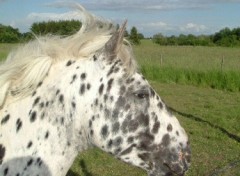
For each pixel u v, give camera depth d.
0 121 2.39
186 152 2.45
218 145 8.02
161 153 2.40
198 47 46.72
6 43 17.78
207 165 6.87
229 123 9.98
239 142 8.31
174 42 53.22
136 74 2.38
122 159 2.42
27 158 2.31
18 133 2.35
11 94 2.39
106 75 2.34
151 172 2.44
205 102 13.30
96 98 2.32
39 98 2.37
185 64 21.91
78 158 6.83
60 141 2.35
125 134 2.34
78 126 2.35
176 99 13.84
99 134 2.34
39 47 2.43
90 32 2.48
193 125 9.77
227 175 6.39
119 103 2.31
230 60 27.12
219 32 56.47
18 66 2.35
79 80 2.35
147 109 2.36
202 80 16.95
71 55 2.43
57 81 2.37
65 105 2.34
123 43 2.42
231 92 15.62
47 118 2.35
